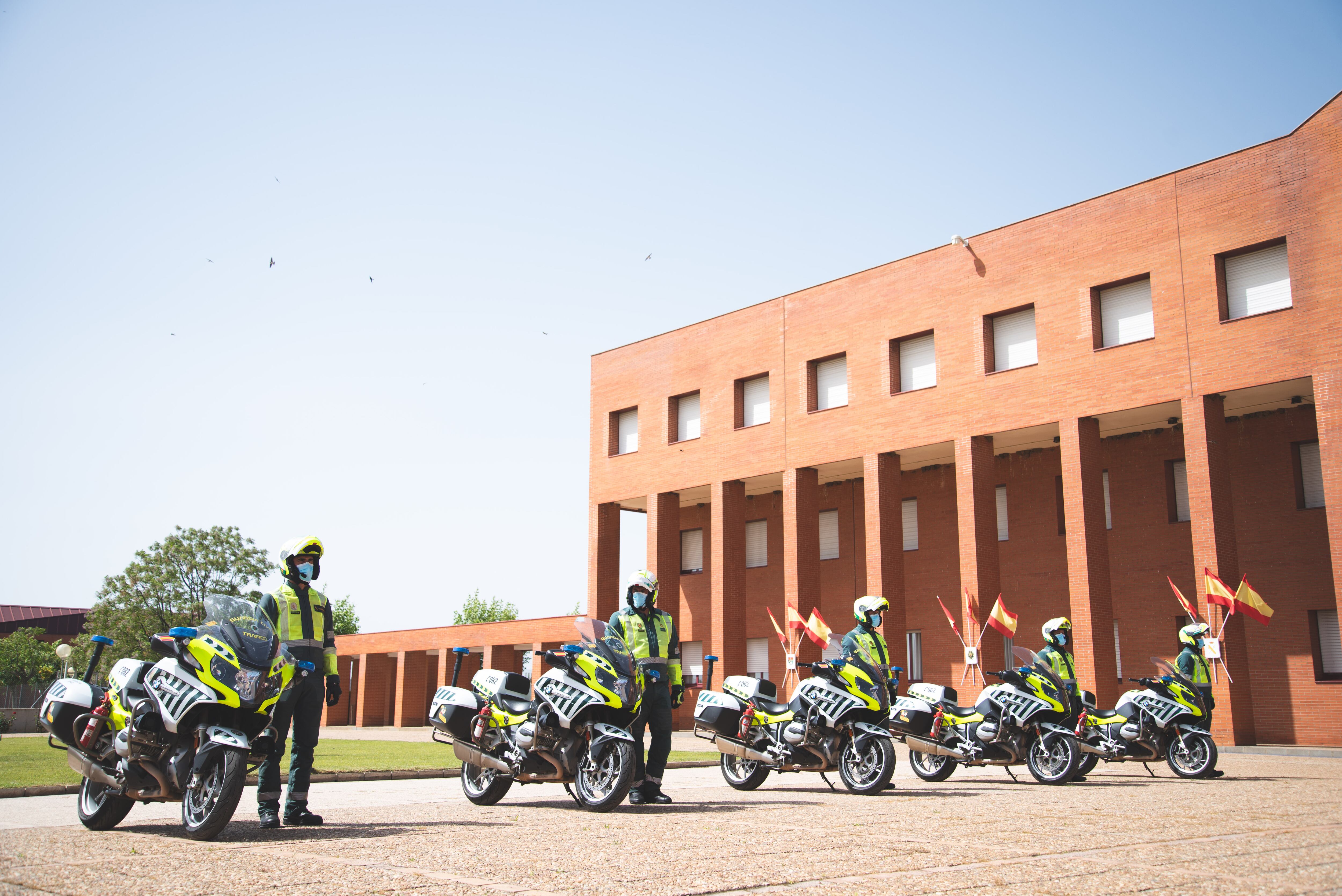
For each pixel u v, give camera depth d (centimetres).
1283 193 2212
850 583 3275
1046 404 2556
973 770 1584
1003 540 2945
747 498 3600
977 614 2584
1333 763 1698
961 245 2786
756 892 496
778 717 1141
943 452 2917
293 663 761
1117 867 564
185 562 5922
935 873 549
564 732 917
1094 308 2511
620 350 3728
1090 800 1000
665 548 3475
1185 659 1405
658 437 3541
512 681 986
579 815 877
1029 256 2647
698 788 1212
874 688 1108
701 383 3441
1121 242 2473
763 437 3216
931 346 2870
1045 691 1273
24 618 7912
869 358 2972
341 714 5194
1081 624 2391
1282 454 2434
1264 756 1894
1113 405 2427
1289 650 2350
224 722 727
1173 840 683
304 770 801
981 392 2691
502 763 949
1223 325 2270
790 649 2962
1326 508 2180
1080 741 1315
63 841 689
